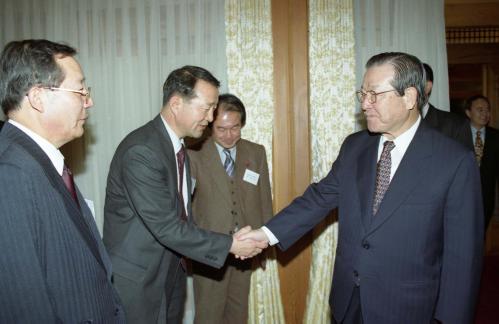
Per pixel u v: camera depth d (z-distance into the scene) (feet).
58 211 3.12
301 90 8.90
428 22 8.80
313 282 8.73
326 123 8.75
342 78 8.71
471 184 4.32
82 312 3.23
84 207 3.88
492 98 15.21
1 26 9.50
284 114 8.95
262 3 8.73
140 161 4.92
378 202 4.66
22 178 2.91
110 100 9.38
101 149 9.45
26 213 2.87
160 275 5.28
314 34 8.69
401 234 4.43
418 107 4.60
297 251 9.04
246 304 7.68
